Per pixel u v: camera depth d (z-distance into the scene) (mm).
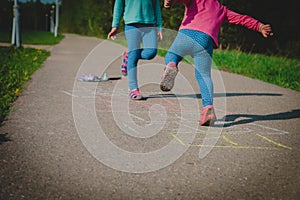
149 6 5500
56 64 10125
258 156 3455
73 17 52188
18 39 13641
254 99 6145
